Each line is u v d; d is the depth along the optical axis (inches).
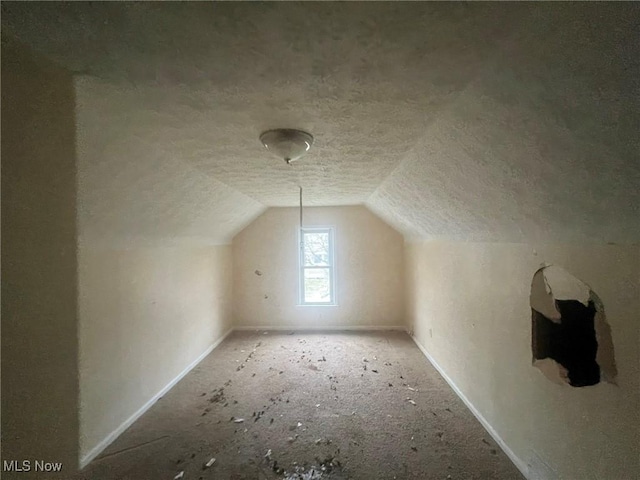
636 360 45.1
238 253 197.3
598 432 51.4
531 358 69.2
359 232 193.6
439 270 131.4
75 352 53.3
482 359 92.4
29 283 45.0
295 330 194.1
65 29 36.2
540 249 66.6
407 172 93.0
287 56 41.6
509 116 47.3
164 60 42.4
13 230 42.5
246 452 80.5
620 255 47.5
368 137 70.3
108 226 79.7
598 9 28.7
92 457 78.4
